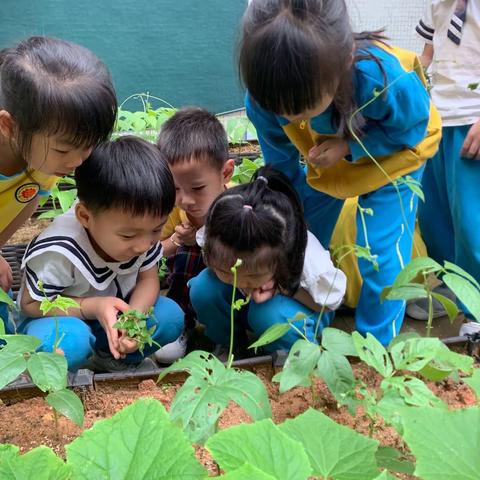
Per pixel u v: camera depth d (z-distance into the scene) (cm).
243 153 320
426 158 172
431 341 100
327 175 176
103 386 133
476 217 187
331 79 128
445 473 49
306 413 65
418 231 224
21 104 127
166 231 220
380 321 171
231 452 48
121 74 373
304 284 163
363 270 170
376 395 129
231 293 176
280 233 148
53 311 156
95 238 154
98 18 359
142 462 46
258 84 129
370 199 170
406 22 334
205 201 189
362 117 153
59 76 126
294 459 46
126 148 146
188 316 206
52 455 47
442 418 53
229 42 380
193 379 94
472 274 195
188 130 184
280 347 165
